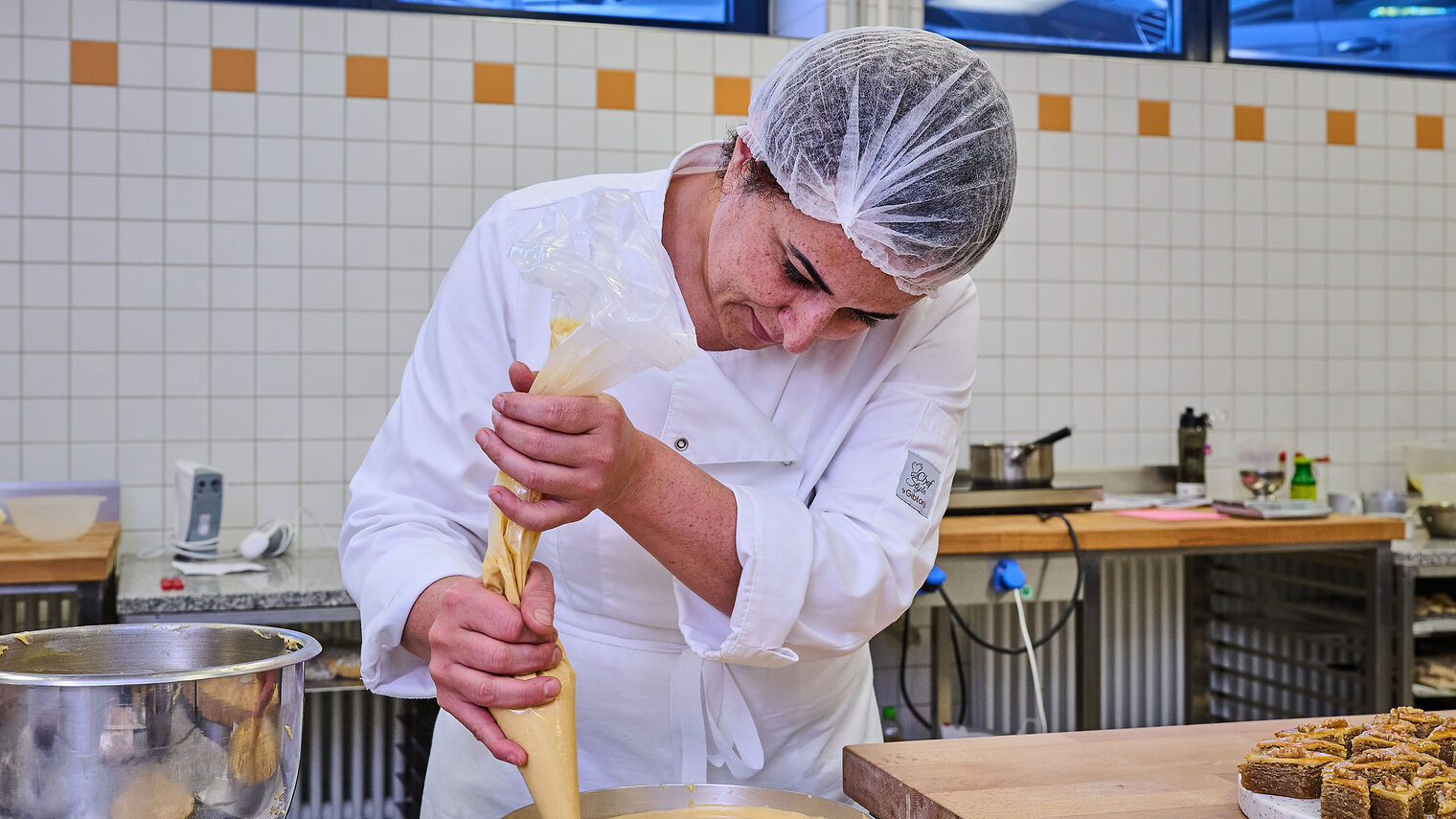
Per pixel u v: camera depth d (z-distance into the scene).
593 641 1.26
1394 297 3.78
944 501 1.21
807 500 1.23
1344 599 3.24
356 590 1.07
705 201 1.17
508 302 1.19
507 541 0.87
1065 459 3.54
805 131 0.94
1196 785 1.02
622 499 0.93
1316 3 3.82
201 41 2.96
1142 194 3.58
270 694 0.74
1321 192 3.72
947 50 1.01
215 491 2.81
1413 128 3.79
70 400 2.91
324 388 3.05
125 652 0.84
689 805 0.98
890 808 1.04
